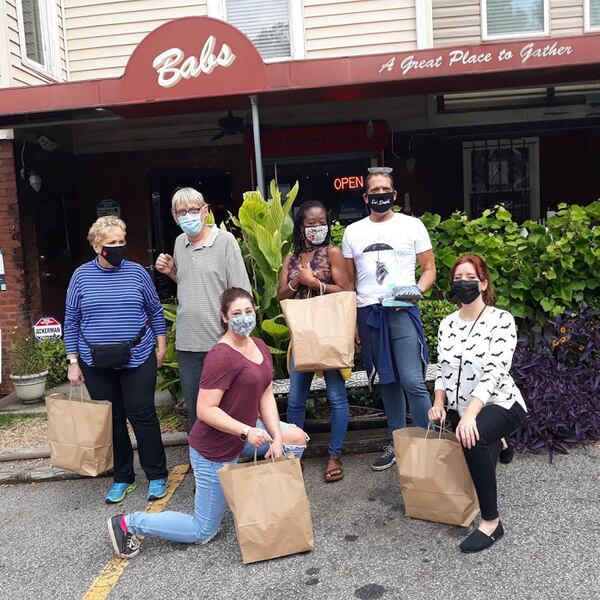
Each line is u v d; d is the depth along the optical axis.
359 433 4.96
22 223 7.33
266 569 3.29
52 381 7.11
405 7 8.48
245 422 3.37
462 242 5.73
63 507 4.28
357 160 8.29
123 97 5.92
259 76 5.83
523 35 8.55
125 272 4.16
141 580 3.28
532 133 8.44
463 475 3.43
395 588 3.04
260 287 5.29
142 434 4.19
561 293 5.53
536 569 3.11
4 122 6.65
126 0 8.75
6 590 3.28
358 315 4.27
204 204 4.02
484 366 3.45
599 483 3.99
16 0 7.64
